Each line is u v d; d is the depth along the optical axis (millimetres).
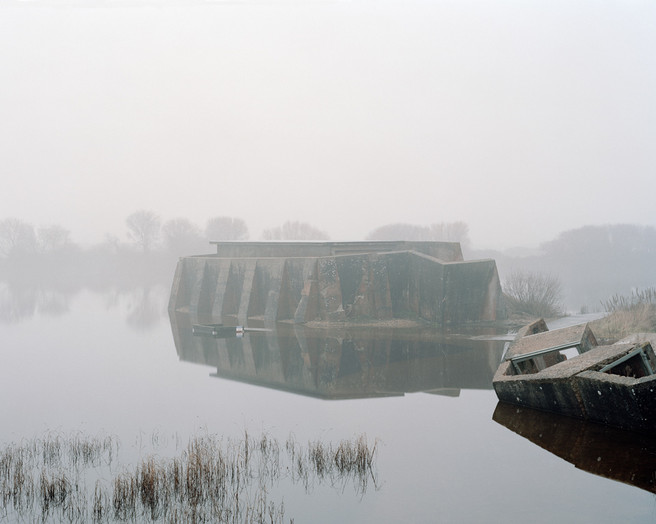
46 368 26906
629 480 13750
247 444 16969
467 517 12461
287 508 13148
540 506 12805
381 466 15203
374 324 35125
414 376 24031
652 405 15250
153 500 13523
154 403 21281
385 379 23734
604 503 12812
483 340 30453
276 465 15484
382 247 39844
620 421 16312
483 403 20156
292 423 18750
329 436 17484
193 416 19703
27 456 16375
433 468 14953
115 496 13570
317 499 13539
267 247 40719
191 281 45375
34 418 19750
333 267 36094
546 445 16016
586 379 16547
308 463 15523
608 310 35844
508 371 20312
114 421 19328
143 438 17688
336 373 24859
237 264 41469
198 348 30734
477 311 34500
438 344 29719
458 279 34125
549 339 20656
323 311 36000
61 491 13898
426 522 12312
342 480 14484
